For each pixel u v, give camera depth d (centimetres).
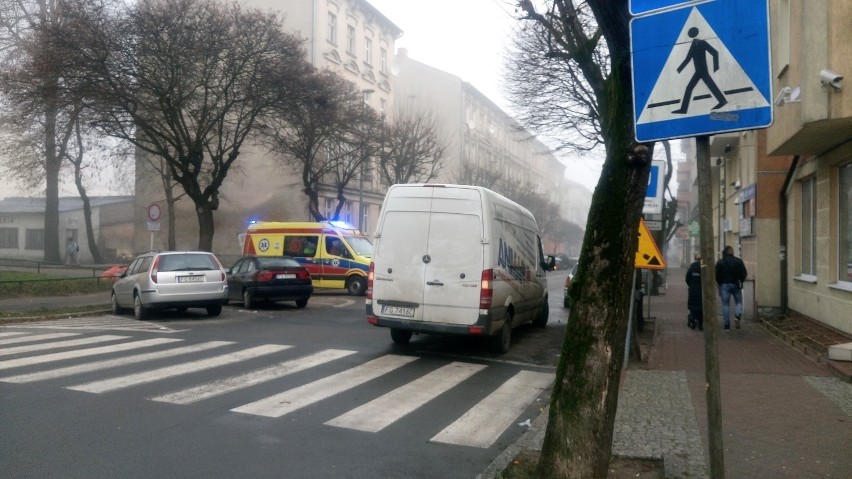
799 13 1030
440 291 1117
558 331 1563
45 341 1216
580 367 470
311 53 3803
